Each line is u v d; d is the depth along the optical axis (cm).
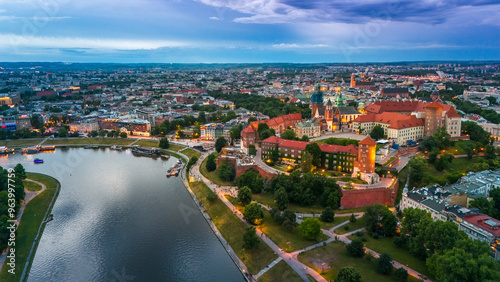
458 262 16162
